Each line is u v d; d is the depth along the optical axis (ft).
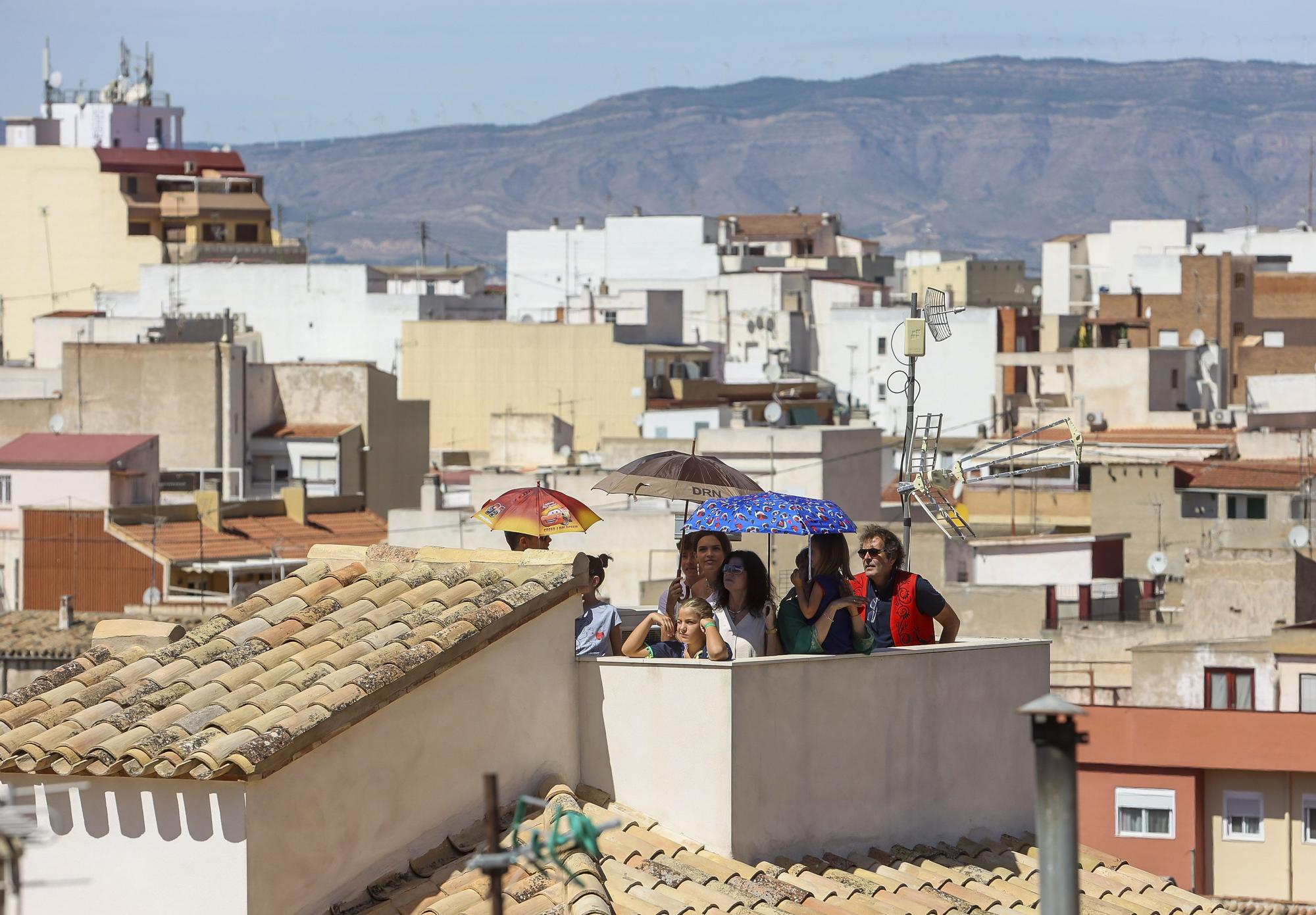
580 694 72.38
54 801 64.95
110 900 64.23
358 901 65.87
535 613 71.10
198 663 69.82
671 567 322.55
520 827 68.59
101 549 360.69
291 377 506.89
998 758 80.33
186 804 63.98
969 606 288.10
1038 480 416.26
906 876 72.90
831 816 73.87
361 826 66.33
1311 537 374.02
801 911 67.36
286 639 70.79
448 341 632.79
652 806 71.20
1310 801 228.63
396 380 531.50
